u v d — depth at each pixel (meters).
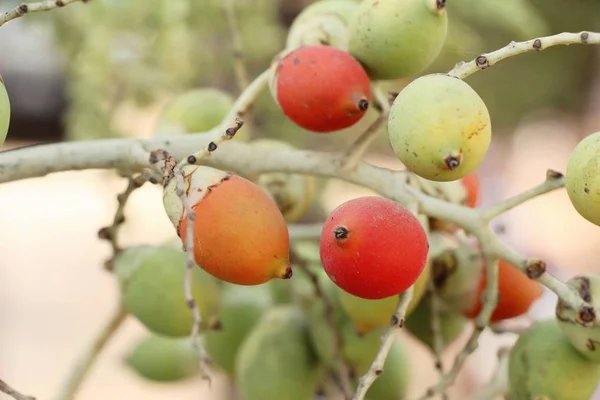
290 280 0.38
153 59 0.51
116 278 0.35
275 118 0.50
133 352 0.41
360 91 0.31
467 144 0.29
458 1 0.51
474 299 0.34
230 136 0.29
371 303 0.32
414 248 0.28
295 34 0.34
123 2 0.49
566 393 0.32
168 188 0.29
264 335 0.37
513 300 0.33
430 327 0.35
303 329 0.37
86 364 0.37
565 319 0.31
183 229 0.29
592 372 0.32
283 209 0.35
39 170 0.31
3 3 0.50
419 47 0.31
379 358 0.29
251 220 0.28
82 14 0.49
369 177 0.32
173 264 0.34
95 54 0.50
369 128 0.32
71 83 0.51
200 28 0.52
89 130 0.50
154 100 0.52
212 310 0.34
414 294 0.32
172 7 0.49
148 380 0.41
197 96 0.38
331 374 0.36
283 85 0.31
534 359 0.32
